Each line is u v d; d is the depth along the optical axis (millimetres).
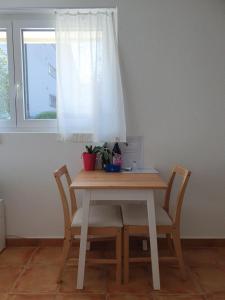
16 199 2572
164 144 2494
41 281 2027
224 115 2471
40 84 2574
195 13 2371
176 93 2447
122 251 2045
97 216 2045
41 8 2365
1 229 2475
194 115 2469
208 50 2406
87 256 2371
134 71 2424
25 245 2588
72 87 2402
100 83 2348
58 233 2588
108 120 2406
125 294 1883
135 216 2041
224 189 2543
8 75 2539
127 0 2354
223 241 2576
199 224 2574
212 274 2127
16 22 2480
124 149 2496
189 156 2506
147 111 2467
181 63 2418
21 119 2576
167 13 2369
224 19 2377
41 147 2518
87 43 2367
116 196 1886
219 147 2500
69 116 2422
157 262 1915
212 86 2441
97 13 2318
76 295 1873
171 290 1927
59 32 2342
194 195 2545
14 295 1872
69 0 2342
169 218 2039
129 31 2383
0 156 2535
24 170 2543
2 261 2311
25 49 2545
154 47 2400
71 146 2508
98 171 2361
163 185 1870
